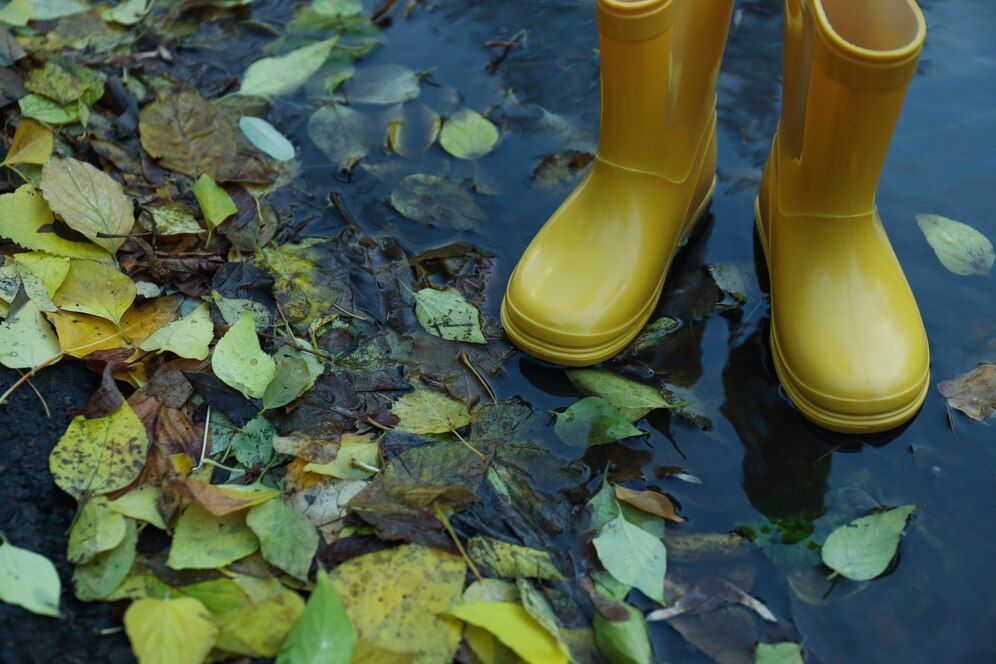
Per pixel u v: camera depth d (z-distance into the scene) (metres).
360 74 1.38
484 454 1.09
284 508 1.04
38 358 1.10
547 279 1.14
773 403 1.13
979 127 1.31
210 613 1.00
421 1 1.47
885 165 1.28
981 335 1.16
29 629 0.98
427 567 1.03
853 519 1.07
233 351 1.11
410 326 1.17
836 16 1.07
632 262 1.14
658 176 1.14
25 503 1.04
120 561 1.02
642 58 1.07
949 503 1.08
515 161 1.30
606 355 1.14
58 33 1.39
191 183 1.25
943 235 1.21
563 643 1.00
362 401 1.11
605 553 1.04
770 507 1.08
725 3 1.11
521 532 1.06
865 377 1.08
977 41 1.40
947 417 1.12
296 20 1.44
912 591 1.04
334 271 1.20
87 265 1.14
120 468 1.05
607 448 1.10
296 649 0.97
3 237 1.16
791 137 1.11
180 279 1.17
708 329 1.17
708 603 1.03
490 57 1.40
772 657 1.01
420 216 1.25
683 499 1.08
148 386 1.10
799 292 1.12
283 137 1.27
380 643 1.00
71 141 1.27
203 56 1.39
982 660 1.02
